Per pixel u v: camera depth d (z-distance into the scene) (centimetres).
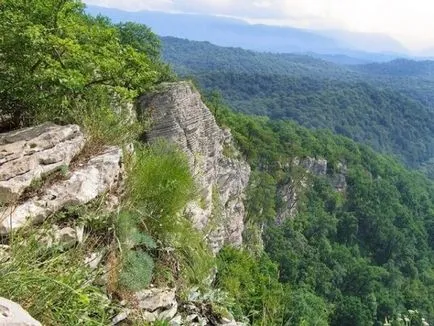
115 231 595
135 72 772
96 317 500
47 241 496
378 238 8606
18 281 420
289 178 8044
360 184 9200
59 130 657
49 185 577
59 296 445
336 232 8462
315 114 17462
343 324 5900
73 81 665
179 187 701
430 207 10031
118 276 573
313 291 6425
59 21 687
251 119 9112
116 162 670
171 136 2461
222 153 4256
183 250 712
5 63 665
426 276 7956
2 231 483
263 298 880
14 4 669
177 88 2597
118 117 843
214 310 685
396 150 18662
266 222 7162
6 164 562
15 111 723
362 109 18675
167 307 612
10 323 315
